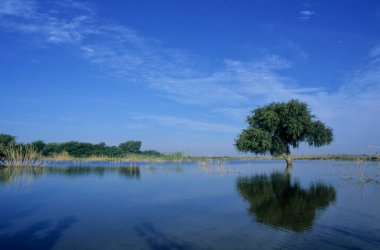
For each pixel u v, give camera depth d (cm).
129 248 1458
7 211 2248
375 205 2400
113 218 2031
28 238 1609
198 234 1669
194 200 2662
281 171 5747
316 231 1706
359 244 1503
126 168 6825
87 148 11881
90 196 2881
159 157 9894
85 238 1606
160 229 1767
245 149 6938
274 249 1439
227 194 2972
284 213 2150
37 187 3503
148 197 2819
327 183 3791
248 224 1862
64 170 6122
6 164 7012
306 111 6862
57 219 2009
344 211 2194
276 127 6900
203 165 7594
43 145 10831
